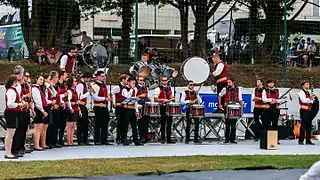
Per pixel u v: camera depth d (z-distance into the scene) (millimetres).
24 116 23000
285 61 37531
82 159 22469
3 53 37656
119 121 27953
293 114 34844
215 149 26688
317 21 43781
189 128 28984
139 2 39406
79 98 27188
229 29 43375
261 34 39156
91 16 40375
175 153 25016
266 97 29734
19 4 36500
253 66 38094
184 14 39781
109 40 35500
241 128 33250
